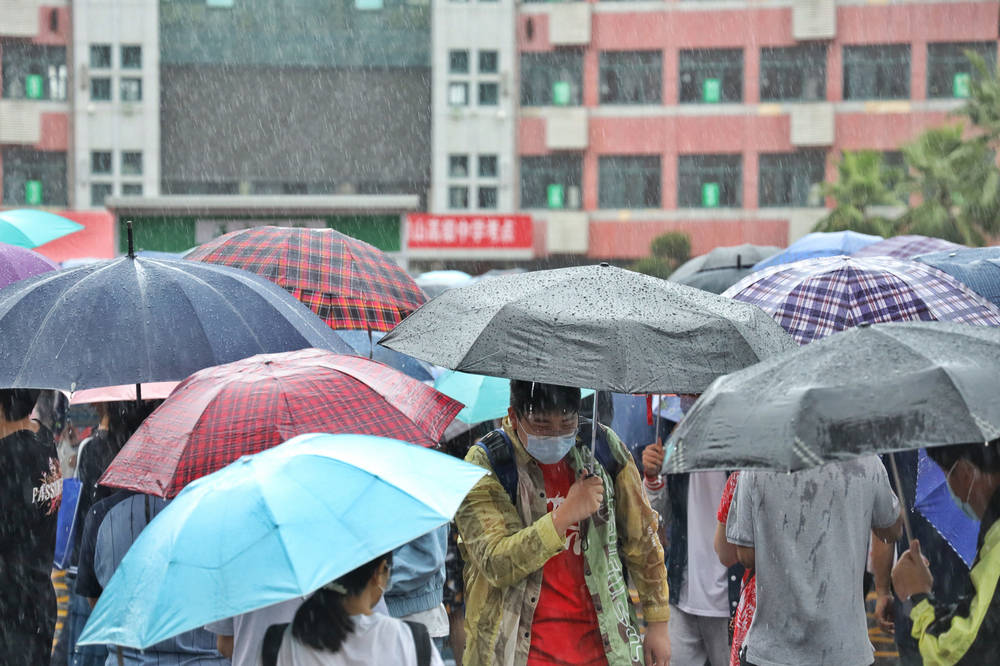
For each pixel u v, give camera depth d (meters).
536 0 72.69
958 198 64.62
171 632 4.93
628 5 72.75
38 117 70.81
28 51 70.88
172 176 71.88
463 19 72.00
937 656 6.06
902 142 71.06
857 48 71.50
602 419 11.25
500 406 10.49
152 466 6.55
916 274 8.95
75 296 7.76
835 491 7.46
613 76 73.25
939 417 5.07
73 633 9.60
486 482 7.09
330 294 11.36
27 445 8.73
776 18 71.88
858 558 7.55
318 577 5.05
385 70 72.31
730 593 10.24
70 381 7.36
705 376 6.23
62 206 71.31
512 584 6.97
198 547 5.16
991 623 5.82
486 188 72.50
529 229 68.75
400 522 5.32
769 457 5.13
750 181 72.25
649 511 7.45
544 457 6.99
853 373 5.32
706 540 10.35
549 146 72.56
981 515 6.24
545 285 6.74
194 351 7.67
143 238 47.91
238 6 71.81
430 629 8.72
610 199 73.38
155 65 71.00
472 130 72.19
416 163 72.56
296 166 72.31
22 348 7.50
